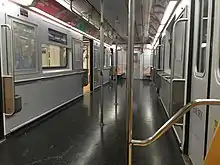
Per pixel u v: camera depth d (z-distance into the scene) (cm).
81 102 749
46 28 543
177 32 404
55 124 476
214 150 103
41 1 474
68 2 549
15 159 303
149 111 616
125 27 987
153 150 335
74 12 615
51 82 582
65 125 468
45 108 546
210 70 199
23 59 439
